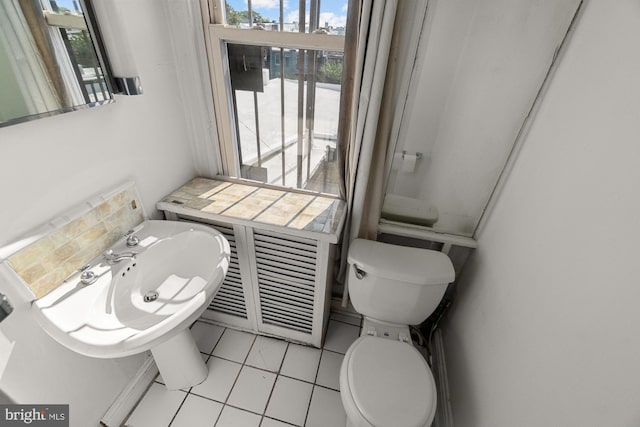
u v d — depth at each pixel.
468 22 0.97
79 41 0.80
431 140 1.21
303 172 1.47
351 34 1.02
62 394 0.97
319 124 1.33
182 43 1.19
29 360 0.85
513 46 0.96
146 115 1.13
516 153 1.08
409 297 1.21
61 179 0.85
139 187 1.16
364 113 1.07
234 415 1.29
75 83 0.81
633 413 0.47
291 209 1.30
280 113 1.34
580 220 0.68
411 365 1.10
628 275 0.52
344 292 1.62
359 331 1.70
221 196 1.37
